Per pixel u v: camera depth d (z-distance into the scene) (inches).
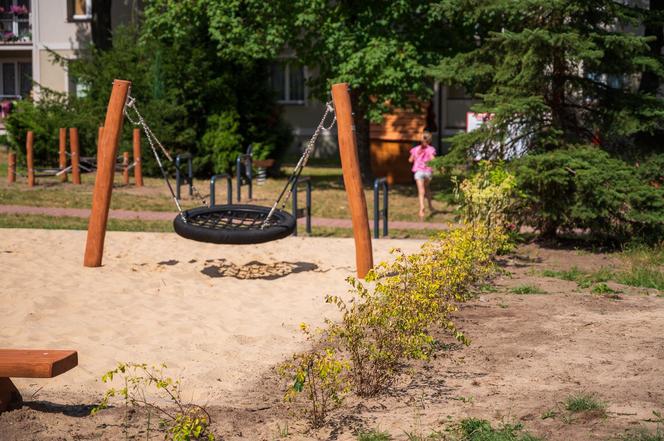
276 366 299.7
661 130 619.2
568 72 622.8
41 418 232.2
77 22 1503.4
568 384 270.4
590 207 571.2
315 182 1091.9
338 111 477.7
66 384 271.3
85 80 1149.7
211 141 1075.3
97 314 371.6
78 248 558.9
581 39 582.2
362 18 915.4
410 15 931.3
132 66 1111.0
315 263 522.6
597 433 217.9
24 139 1109.7
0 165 1172.5
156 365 297.7
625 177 567.5
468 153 616.1
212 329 350.3
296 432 233.1
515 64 595.5
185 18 995.9
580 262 540.7
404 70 894.4
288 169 1256.2
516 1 588.4
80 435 222.5
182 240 602.9
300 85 1509.6
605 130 597.6
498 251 560.1
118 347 318.7
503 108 579.5
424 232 707.4
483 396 260.5
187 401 261.3
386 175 1066.1
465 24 863.7
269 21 935.0
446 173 621.6
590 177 555.5
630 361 297.1
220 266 506.9
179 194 877.8
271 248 574.9
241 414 246.5
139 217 772.0
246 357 312.2
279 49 962.1
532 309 393.1
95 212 491.2
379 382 271.3
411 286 318.3
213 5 957.2
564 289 447.2
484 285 449.1
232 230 450.6
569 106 617.9
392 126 1058.1
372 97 1007.0
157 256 537.6
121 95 488.1
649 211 569.6
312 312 386.6
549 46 581.9
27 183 989.8
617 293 436.5
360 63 896.3
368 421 241.6
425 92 914.7
